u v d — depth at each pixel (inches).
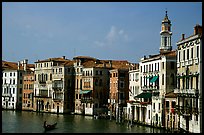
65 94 3570.4
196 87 1715.1
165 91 2187.5
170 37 2950.3
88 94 3361.2
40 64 3912.4
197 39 1713.8
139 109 2492.6
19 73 4121.6
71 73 3604.8
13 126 2263.8
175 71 2213.3
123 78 3097.9
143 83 2576.3
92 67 3336.6
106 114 3127.5
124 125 2390.5
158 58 2303.2
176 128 1909.4
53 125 2129.7
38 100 3868.1
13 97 4116.6
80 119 2901.1
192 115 1733.5
